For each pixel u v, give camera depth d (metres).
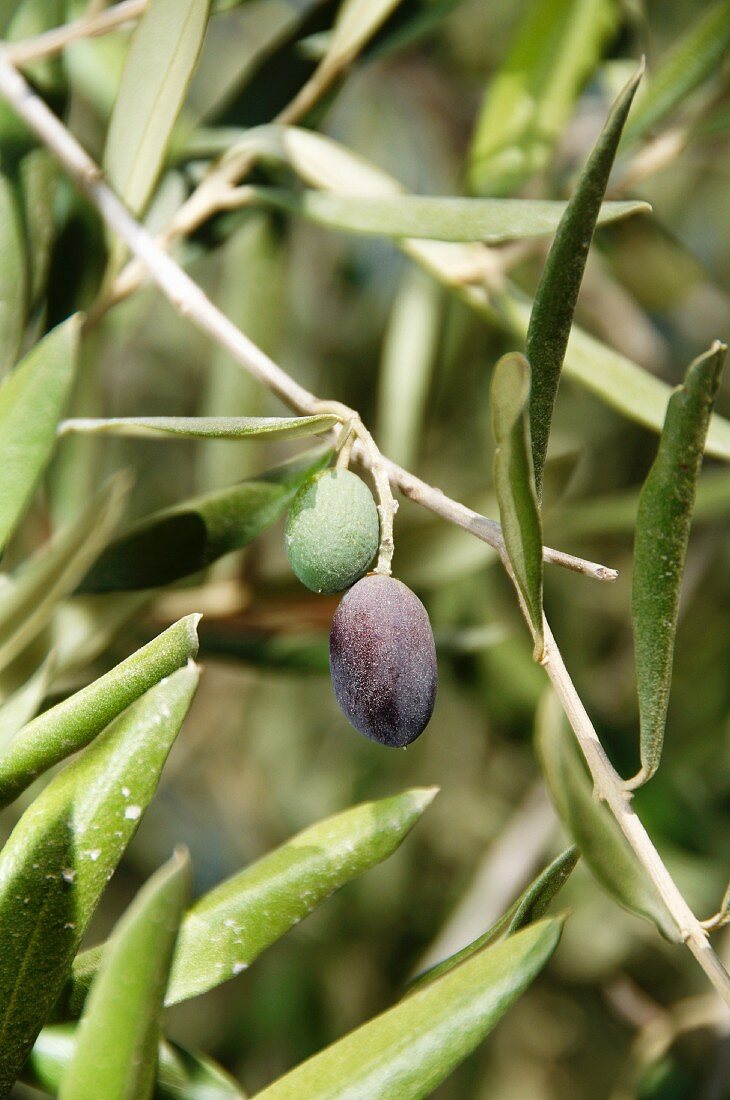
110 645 0.41
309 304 0.64
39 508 0.45
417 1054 0.35
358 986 0.63
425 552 0.46
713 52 0.43
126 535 0.41
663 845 0.53
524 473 0.35
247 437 0.37
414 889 0.65
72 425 0.39
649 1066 0.48
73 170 0.41
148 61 0.41
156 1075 0.35
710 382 0.35
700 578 0.59
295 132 0.44
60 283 0.44
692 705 0.57
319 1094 0.35
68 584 0.40
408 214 0.40
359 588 0.37
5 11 0.47
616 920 0.64
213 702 0.78
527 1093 0.65
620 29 0.48
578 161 0.56
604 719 0.56
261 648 0.47
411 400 0.51
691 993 0.63
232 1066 0.64
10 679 0.41
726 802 0.56
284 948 0.64
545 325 0.36
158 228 0.45
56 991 0.36
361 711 0.37
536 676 0.50
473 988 0.35
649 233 0.54
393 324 0.51
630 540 0.61
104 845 0.36
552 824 0.54
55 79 0.43
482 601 0.53
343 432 0.37
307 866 0.37
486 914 0.53
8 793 0.36
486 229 0.39
